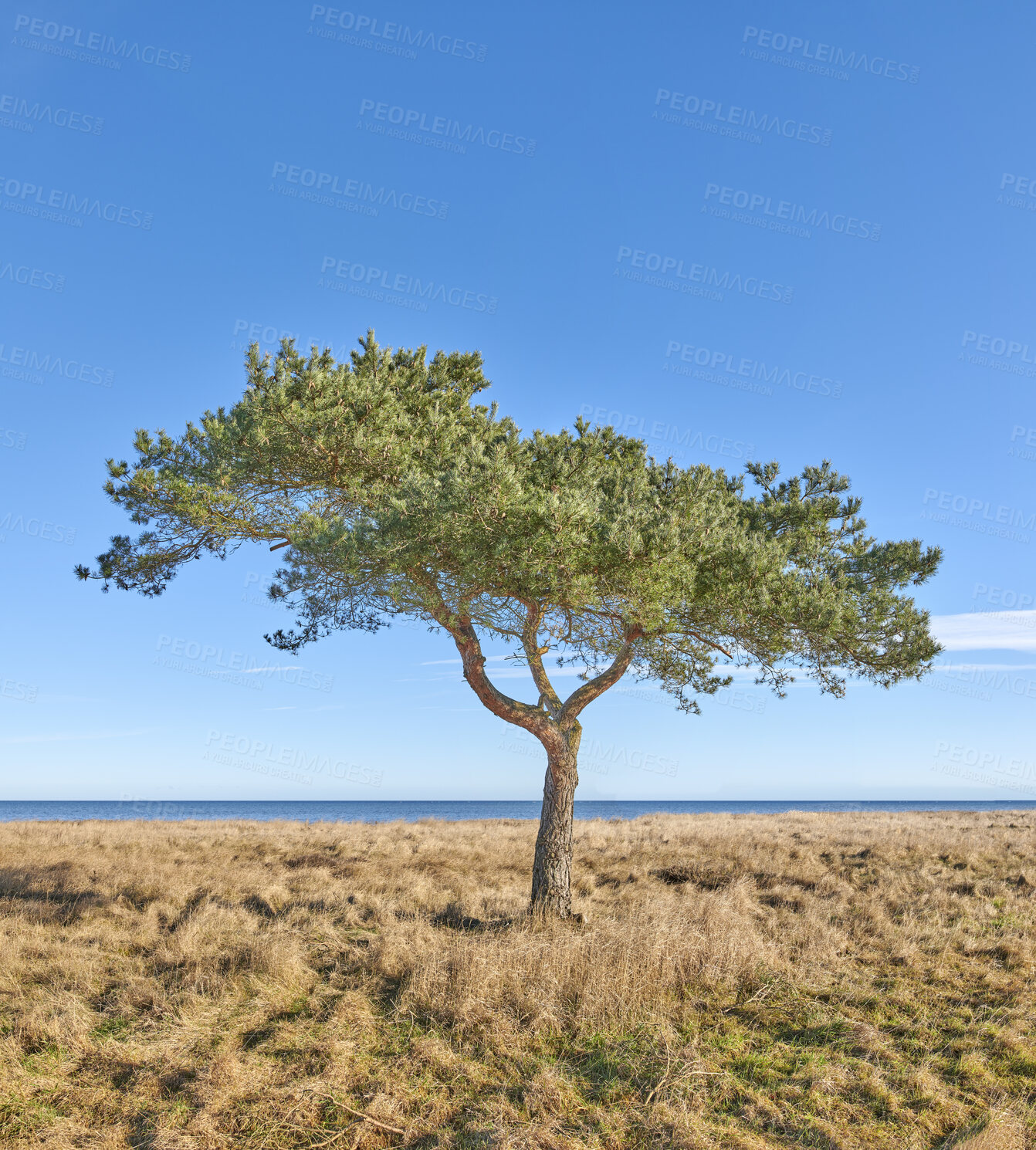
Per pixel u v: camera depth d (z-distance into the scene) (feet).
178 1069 18.90
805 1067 19.29
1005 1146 15.20
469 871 51.47
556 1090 17.80
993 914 36.22
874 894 40.65
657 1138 15.96
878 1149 15.48
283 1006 23.52
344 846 63.31
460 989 23.25
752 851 58.95
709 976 25.48
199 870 48.65
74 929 31.78
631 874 49.21
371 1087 18.28
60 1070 18.81
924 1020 22.53
